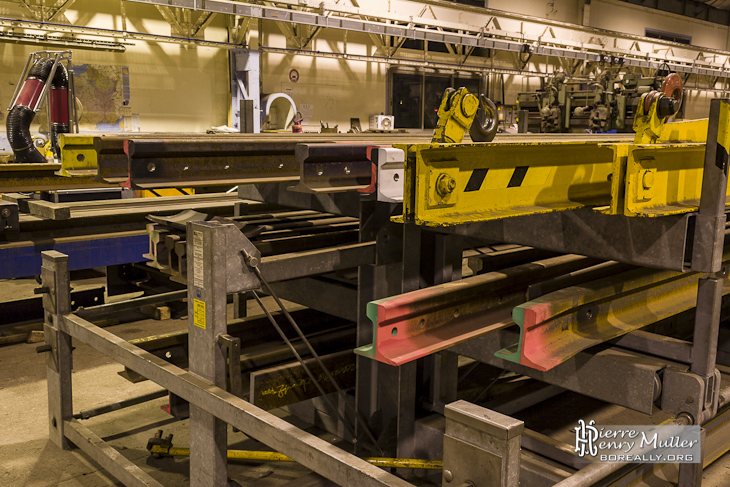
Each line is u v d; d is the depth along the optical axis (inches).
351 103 475.8
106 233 156.5
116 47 343.3
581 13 622.5
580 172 84.5
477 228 93.7
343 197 104.1
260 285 82.4
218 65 409.1
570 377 83.0
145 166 79.8
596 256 83.7
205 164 87.3
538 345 73.0
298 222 118.7
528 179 75.1
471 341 91.1
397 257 96.0
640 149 71.3
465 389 114.3
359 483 61.7
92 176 105.7
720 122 71.8
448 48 524.4
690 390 76.8
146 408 131.6
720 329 129.2
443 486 59.9
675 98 80.4
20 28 324.8
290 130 412.8
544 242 88.4
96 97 356.2
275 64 428.8
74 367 152.4
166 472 105.6
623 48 653.3
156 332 180.9
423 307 72.1
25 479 103.1
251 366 95.7
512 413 115.7
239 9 337.1
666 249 77.1
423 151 60.7
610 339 86.2
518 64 581.3
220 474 82.0
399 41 486.6
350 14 439.2
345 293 106.4
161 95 384.8
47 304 111.3
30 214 157.8
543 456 92.3
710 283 77.0
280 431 69.6
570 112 390.0
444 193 62.9
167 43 382.3
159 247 87.4
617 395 78.7
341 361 100.6
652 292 96.8
